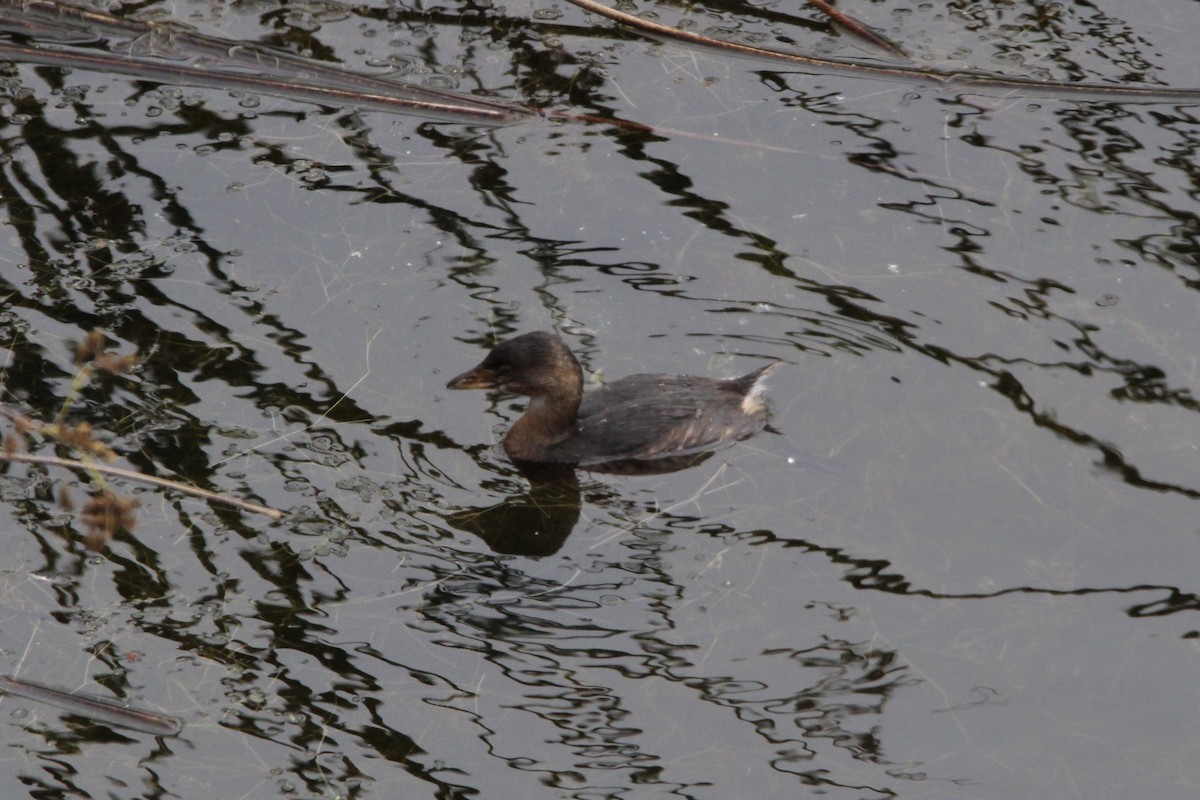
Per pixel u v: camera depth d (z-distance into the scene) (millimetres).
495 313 13789
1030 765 9875
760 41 17406
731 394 12938
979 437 12625
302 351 13305
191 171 15328
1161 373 13102
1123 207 14953
